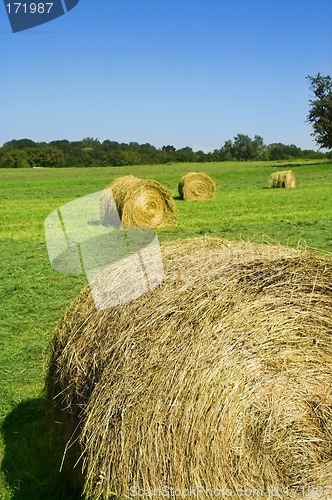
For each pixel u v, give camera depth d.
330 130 75.50
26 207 26.97
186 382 3.63
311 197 27.92
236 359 3.70
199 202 27.12
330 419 3.81
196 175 28.78
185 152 129.12
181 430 3.61
